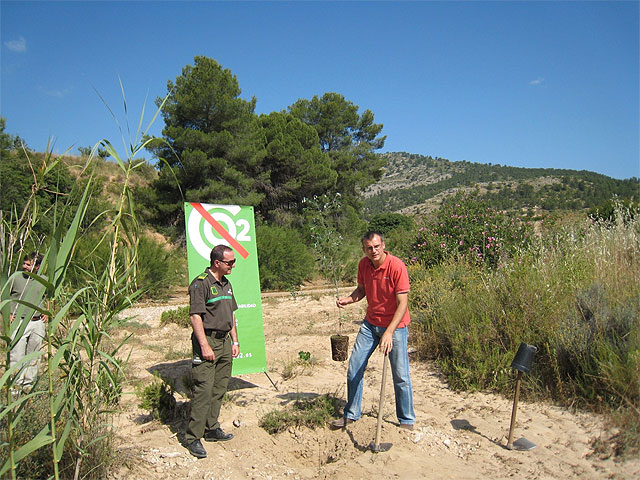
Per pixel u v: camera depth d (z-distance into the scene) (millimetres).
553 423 4258
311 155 30359
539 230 10523
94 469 3385
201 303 4047
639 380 4031
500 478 3383
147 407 4555
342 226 28734
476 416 4582
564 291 5801
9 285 2947
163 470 3635
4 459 3115
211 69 24781
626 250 6516
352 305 12391
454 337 6117
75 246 3109
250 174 28266
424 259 10992
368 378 5969
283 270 20000
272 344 8195
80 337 3186
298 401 4996
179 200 24453
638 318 4688
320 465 3967
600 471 3328
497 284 6695
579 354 4758
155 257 15367
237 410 4930
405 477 3449
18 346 4641
